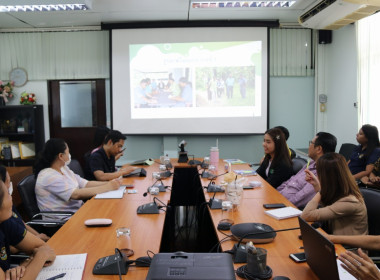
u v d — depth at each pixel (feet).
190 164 12.82
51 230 7.77
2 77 17.75
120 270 4.42
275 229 5.86
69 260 4.78
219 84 17.26
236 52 17.02
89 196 8.23
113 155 11.25
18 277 4.23
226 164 12.68
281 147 9.89
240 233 5.32
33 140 18.24
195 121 17.48
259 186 9.10
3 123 17.57
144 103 17.39
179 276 3.56
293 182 8.87
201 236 10.37
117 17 15.98
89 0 13.24
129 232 5.65
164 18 16.40
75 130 18.16
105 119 17.99
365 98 14.03
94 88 17.90
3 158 17.15
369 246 5.14
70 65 17.57
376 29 13.24
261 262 4.26
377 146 12.07
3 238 4.78
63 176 8.34
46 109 17.88
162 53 17.10
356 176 11.94
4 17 15.49
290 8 14.75
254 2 13.83
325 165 5.88
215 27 16.94
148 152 18.19
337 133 16.75
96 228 6.08
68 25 17.17
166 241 9.21
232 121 17.42
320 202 6.29
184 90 17.33
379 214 5.94
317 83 17.62
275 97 17.90
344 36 15.81
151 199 7.95
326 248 3.63
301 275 4.28
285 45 17.44
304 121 18.07
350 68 15.42
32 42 17.51
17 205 13.12
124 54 17.11
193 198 12.64
